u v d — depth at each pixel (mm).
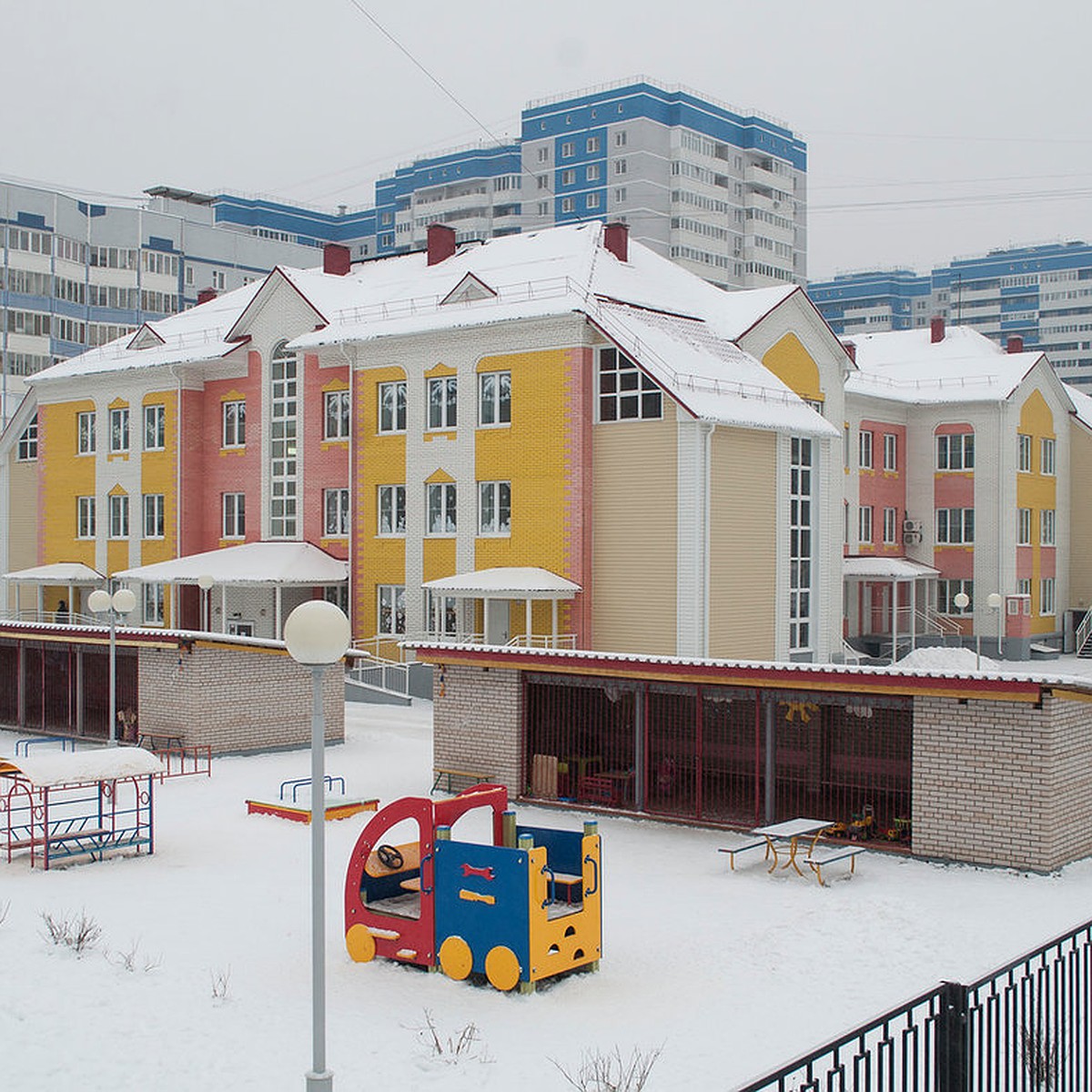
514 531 36625
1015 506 50656
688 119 110938
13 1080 9945
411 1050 10617
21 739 30250
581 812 21047
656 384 33938
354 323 41281
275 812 20656
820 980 12500
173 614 45906
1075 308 150000
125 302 90750
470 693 22672
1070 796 16984
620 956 13281
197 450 46656
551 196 113688
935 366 54125
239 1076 10055
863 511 50719
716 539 33938
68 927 13961
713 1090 9695
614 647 34969
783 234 119375
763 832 16766
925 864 17234
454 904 12500
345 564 42062
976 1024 10383
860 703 17969
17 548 54469
